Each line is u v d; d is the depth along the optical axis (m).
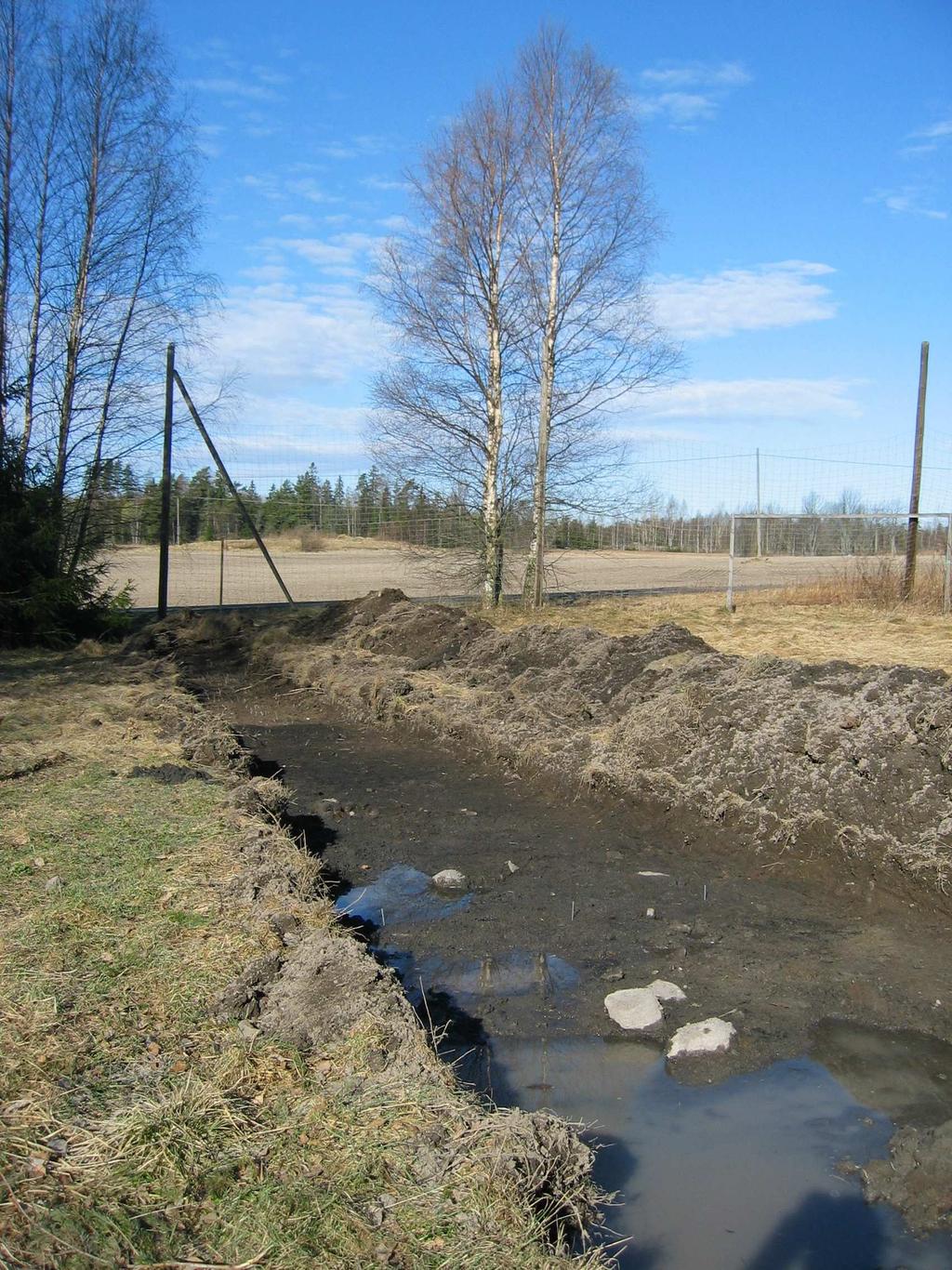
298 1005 3.37
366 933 4.79
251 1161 2.58
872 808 5.36
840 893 5.17
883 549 19.64
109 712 8.26
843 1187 2.98
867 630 13.11
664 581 25.23
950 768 5.28
